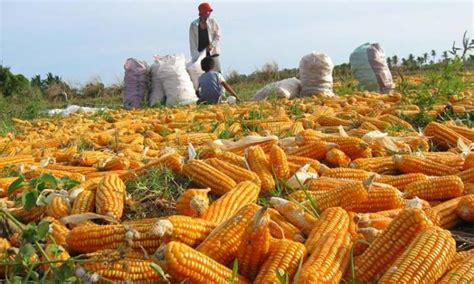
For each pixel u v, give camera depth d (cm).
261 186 559
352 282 345
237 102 1886
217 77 1916
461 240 459
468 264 348
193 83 2075
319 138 691
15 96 2881
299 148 664
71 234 398
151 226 386
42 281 328
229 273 344
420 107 1109
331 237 379
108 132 1174
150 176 567
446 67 1246
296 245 365
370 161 632
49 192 518
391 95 1412
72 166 759
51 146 1069
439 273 346
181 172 586
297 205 445
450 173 611
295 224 439
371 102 1405
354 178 576
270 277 339
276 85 1909
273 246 369
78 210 487
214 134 994
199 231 391
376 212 480
